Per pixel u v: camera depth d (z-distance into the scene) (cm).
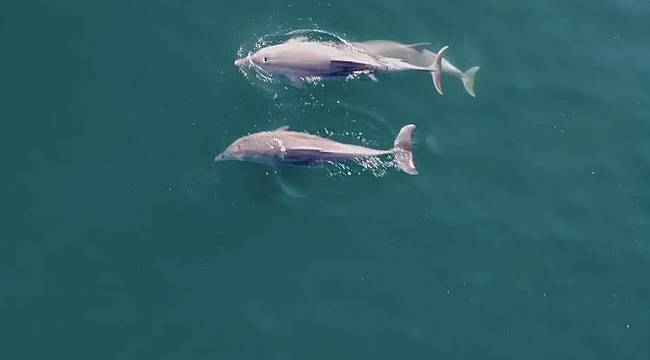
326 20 3831
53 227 3338
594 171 3719
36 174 3412
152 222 3378
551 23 4059
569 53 3988
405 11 3934
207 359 3180
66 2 3769
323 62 3516
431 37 3919
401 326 3312
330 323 3284
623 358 3366
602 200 3662
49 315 3206
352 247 3425
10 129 3478
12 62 3609
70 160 3450
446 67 3788
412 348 3278
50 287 3247
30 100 3544
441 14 3969
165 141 3509
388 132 3625
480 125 3741
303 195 3472
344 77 3591
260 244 3384
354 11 3872
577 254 3534
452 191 3578
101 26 3731
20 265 3266
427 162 3625
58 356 3139
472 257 3469
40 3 3747
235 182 3453
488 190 3609
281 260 3369
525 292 3441
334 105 3619
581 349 3362
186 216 3394
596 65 3975
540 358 3322
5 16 3700
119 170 3447
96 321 3209
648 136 3834
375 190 3512
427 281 3403
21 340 3153
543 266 3494
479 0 4050
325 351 3241
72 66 3634
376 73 3628
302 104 3603
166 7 3788
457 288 3406
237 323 3250
